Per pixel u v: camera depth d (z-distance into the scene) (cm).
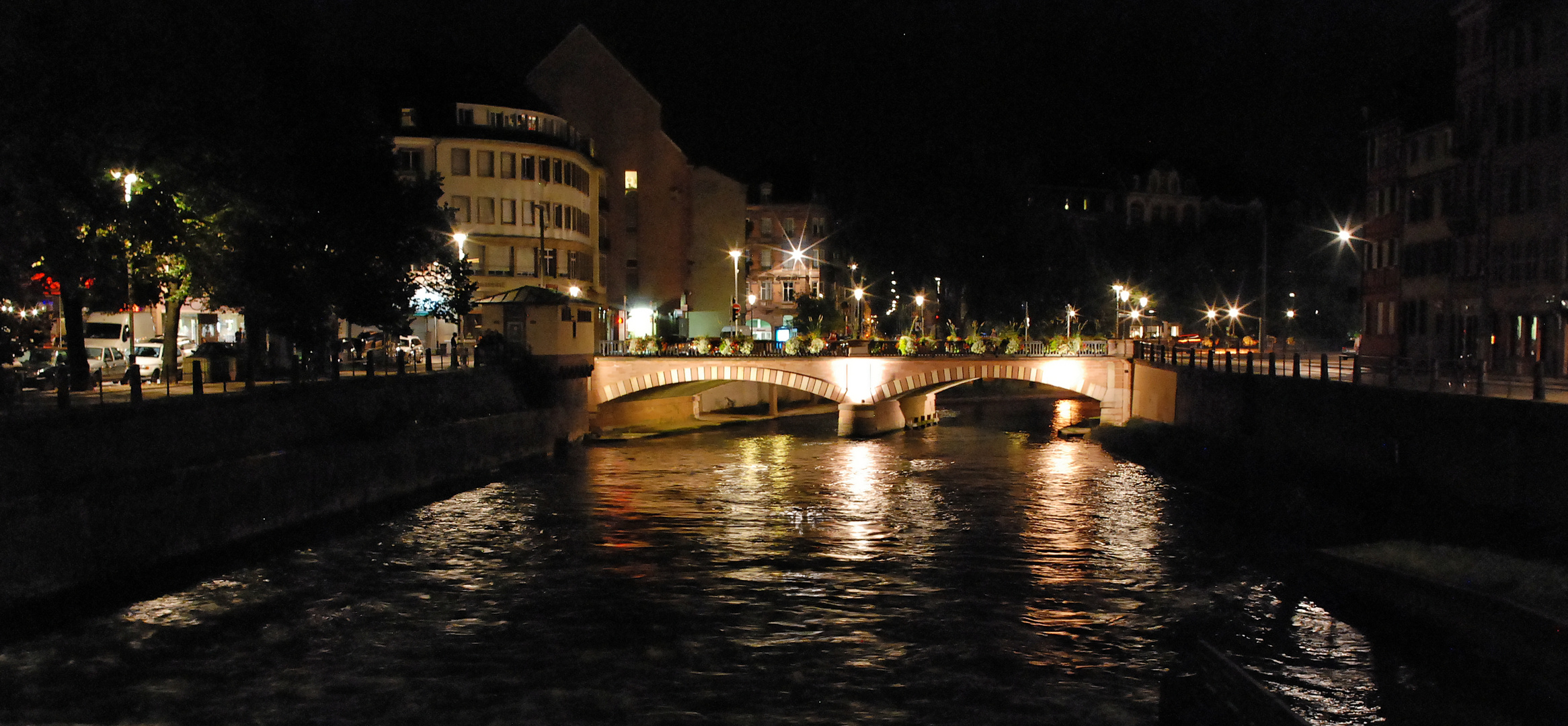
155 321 5847
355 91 4666
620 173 9806
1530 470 2720
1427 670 2383
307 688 2286
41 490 2644
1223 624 2745
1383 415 3503
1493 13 5125
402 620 2770
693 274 10588
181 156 3462
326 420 3941
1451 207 5594
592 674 2395
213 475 3158
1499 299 5103
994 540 3775
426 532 3816
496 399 5616
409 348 6656
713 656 2519
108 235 3272
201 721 2108
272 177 3900
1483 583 2480
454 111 7369
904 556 3534
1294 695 2217
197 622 2698
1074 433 7369
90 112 3142
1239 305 11662
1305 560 3123
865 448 6688
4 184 2966
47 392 3800
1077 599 2995
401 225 4741
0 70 3017
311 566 3288
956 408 10256
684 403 8688
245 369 4600
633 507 4416
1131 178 13462
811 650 2562
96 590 2717
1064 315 9769
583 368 6781
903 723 2119
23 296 3516
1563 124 4556
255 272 4169
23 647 2466
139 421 3020
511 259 7481
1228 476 4669
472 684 2323
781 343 7906
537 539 3747
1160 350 6962
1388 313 6769
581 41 9725
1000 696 2261
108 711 2144
